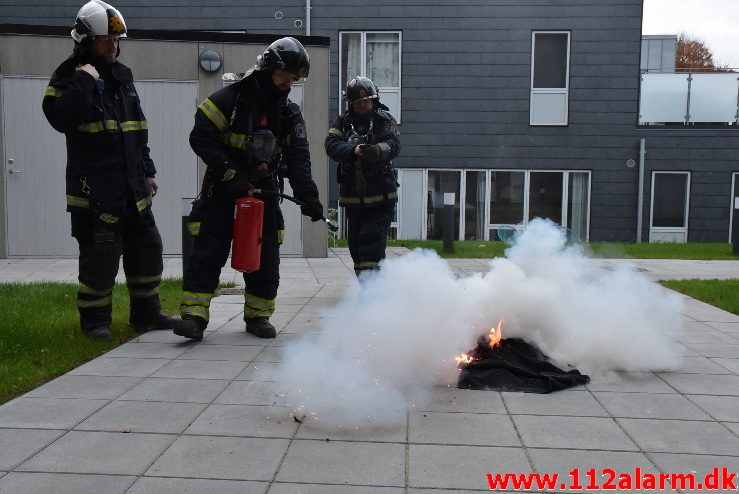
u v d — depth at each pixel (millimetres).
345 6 16250
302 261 10477
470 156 16594
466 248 13203
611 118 16500
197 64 10383
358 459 3029
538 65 16453
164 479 2838
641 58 17578
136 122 5102
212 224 5102
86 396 3861
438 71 16422
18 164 10117
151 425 3424
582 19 16234
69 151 4902
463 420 3498
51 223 10227
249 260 4949
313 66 10531
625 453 3113
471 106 16500
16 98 10031
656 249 13742
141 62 10289
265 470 2924
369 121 6145
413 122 16547
